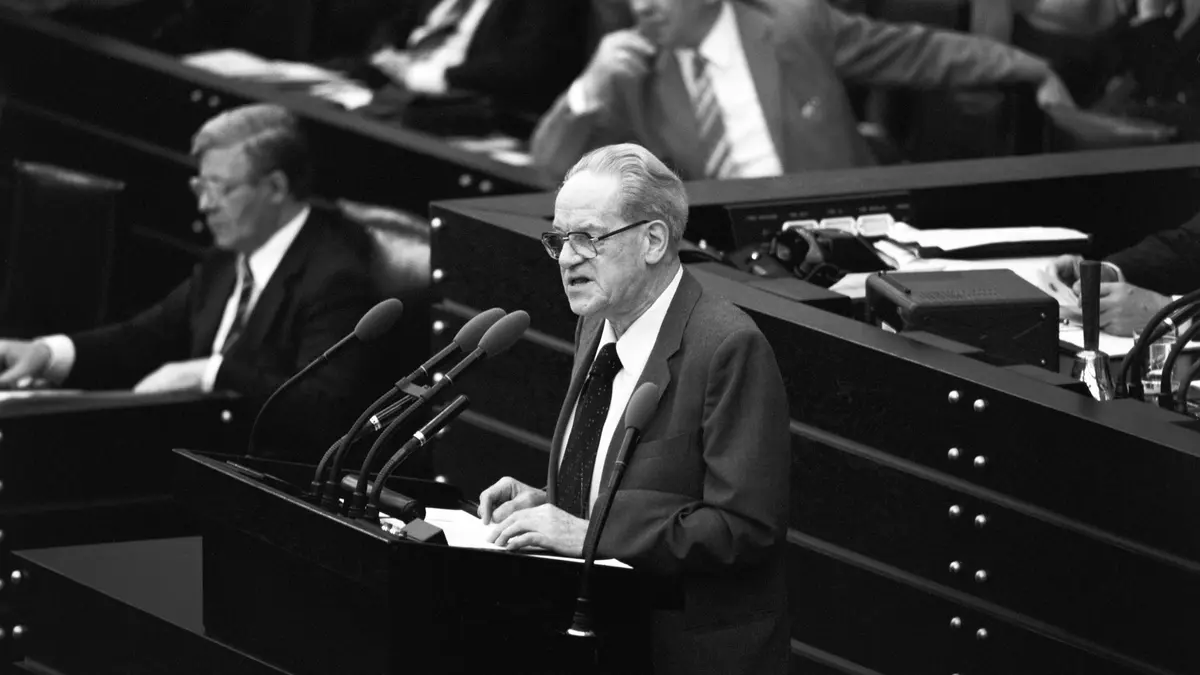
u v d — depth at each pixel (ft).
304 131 73.31
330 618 32.96
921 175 59.47
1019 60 79.30
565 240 34.17
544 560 31.99
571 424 35.86
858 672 43.75
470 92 83.61
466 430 52.21
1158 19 78.84
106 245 77.41
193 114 81.61
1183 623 37.96
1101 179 59.98
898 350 42.50
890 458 42.65
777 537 33.45
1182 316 43.70
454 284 52.03
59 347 71.87
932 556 42.11
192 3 90.17
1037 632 40.42
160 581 40.98
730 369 33.73
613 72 78.74
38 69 82.89
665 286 34.78
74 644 41.14
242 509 33.91
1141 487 38.32
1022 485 40.37
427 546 31.27
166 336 72.43
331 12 85.51
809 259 51.80
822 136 79.97
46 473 64.80
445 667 31.65
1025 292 46.09
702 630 34.14
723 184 57.77
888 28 80.33
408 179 75.15
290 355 69.62
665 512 33.60
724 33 79.20
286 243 71.10
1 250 76.69
